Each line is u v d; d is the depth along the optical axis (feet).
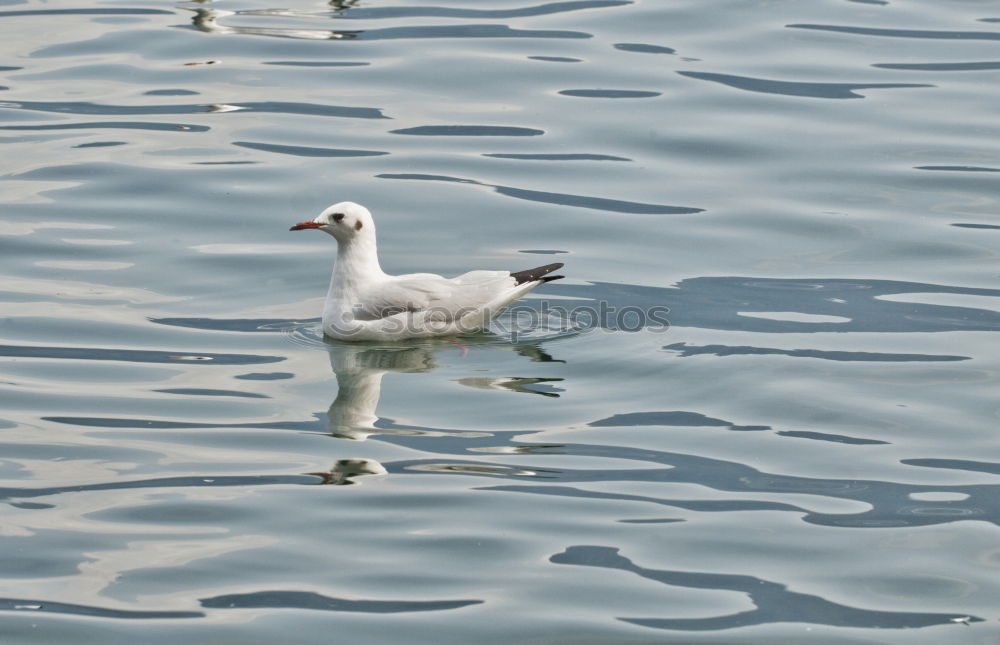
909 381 48.26
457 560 37.14
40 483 41.06
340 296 52.49
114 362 49.78
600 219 62.95
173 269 58.03
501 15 88.84
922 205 64.49
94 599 35.04
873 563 37.19
